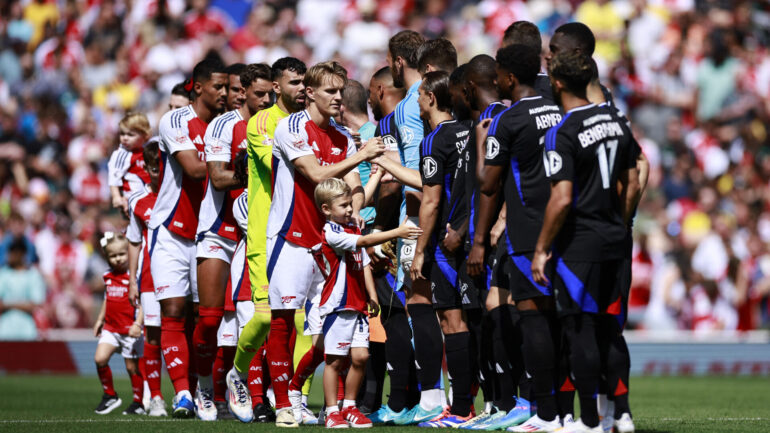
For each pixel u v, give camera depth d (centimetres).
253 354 2069
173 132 2225
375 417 2130
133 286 2497
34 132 6500
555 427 1769
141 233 2497
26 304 4928
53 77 6788
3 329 4894
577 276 1666
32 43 7181
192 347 2466
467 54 6569
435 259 1998
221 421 2119
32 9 7269
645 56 6406
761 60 6469
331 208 1886
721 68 6319
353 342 1919
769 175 5953
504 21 6644
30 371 4650
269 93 2211
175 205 2259
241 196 2169
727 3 6675
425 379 2056
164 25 6912
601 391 1802
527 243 1767
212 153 2152
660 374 4747
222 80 2250
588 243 1667
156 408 2430
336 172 1909
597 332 1727
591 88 1858
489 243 1966
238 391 2127
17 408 2709
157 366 2441
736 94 6284
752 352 4791
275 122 2041
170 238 2261
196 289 2264
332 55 6738
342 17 6962
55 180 6216
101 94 6619
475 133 1905
